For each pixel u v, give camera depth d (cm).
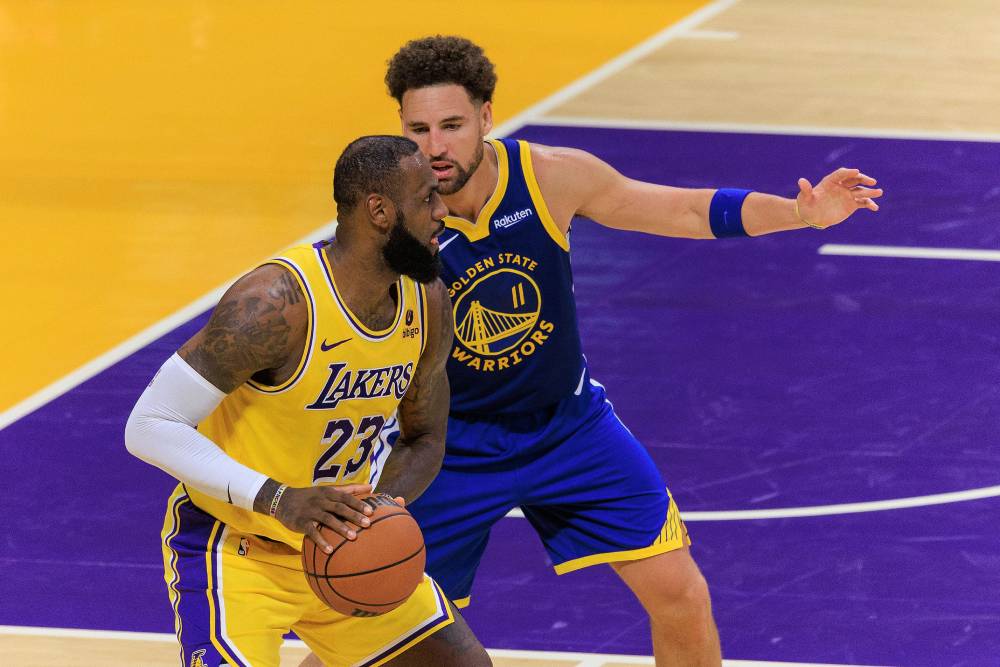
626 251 3161
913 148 3794
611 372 2609
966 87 4353
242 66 4609
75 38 4925
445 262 1534
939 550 2034
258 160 3819
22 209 3469
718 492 2205
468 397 1579
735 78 4434
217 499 1302
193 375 1240
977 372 2594
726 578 1969
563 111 4091
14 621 1864
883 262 3089
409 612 1381
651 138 3869
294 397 1270
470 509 1584
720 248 3177
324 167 3778
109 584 1969
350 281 1255
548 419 1590
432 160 1455
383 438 1672
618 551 1582
